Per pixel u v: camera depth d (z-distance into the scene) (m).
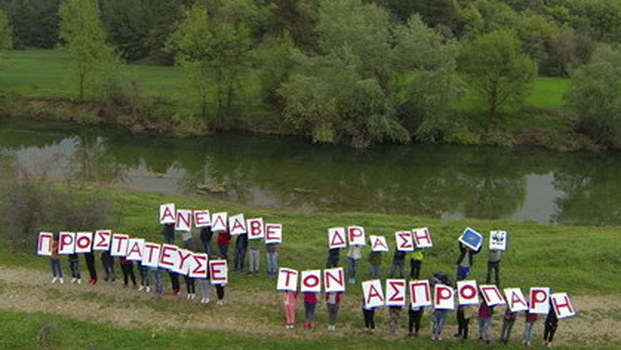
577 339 23.91
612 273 29.67
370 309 23.08
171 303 25.09
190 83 66.25
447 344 22.97
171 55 91.44
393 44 66.81
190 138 63.72
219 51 65.75
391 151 61.94
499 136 65.50
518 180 54.81
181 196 45.25
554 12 102.00
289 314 23.48
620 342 23.83
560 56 87.50
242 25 67.31
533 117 68.38
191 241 27.83
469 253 26.20
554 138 65.25
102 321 23.55
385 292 24.08
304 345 22.47
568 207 47.94
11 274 26.91
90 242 25.62
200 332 23.06
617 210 47.50
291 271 23.62
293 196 47.28
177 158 56.62
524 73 66.75
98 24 72.12
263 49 69.00
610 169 59.09
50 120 66.94
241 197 46.34
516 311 22.53
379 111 63.53
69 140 60.59
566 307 22.48
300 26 73.94
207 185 48.41
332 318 23.53
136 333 22.73
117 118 67.25
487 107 69.75
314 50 73.12
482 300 22.80
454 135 65.62
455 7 88.62
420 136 64.94
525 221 43.94
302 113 62.81
